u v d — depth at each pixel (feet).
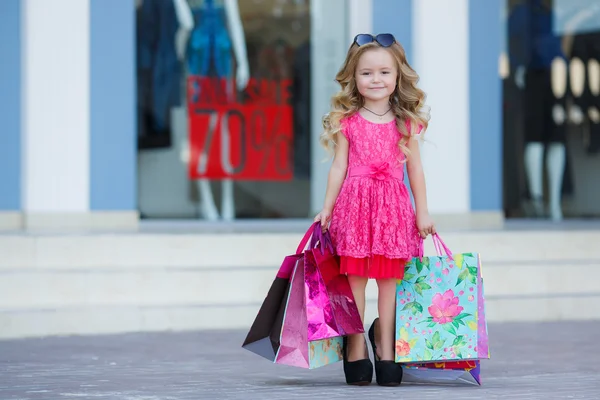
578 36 84.48
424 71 70.90
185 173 74.18
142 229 63.41
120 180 65.51
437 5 71.15
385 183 34.17
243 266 56.29
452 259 34.22
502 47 82.99
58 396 31.83
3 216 64.34
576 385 34.42
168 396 31.73
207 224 71.31
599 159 85.05
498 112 72.43
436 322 33.99
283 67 75.77
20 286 51.49
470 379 34.53
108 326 49.98
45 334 48.88
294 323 32.94
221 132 74.95
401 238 33.65
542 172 84.33
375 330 35.09
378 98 34.53
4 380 35.35
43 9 63.72
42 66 63.77
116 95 65.31
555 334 50.21
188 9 74.02
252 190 75.56
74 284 52.11
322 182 76.28
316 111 76.02
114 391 32.83
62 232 58.95
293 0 75.36
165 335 49.16
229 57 75.10
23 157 64.08
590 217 84.79
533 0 83.30
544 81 84.02
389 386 33.86
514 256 61.77
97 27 64.75
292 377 36.60
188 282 53.47
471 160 71.92
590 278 59.41
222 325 51.75
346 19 75.05
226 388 33.50
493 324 54.60
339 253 33.76
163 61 73.51
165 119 73.67
